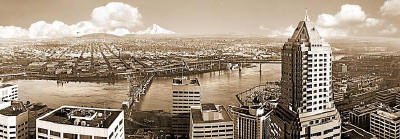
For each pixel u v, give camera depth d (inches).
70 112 5280.5
